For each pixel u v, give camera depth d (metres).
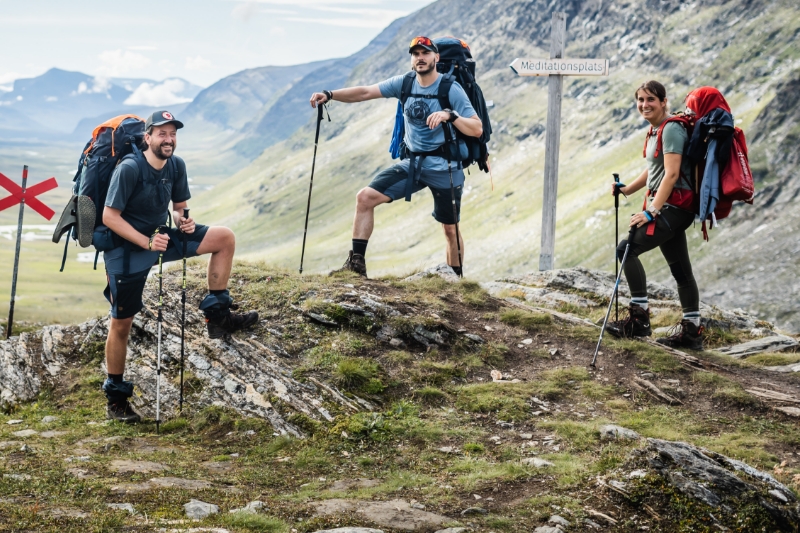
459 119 9.98
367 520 5.53
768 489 5.97
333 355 9.01
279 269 11.79
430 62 10.22
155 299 10.30
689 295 10.15
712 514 5.73
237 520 5.40
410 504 5.95
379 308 9.89
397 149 11.51
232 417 8.31
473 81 10.82
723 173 8.80
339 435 7.62
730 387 8.60
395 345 9.45
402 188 10.98
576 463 6.79
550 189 15.34
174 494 6.04
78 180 8.38
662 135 9.09
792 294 143.50
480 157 10.98
